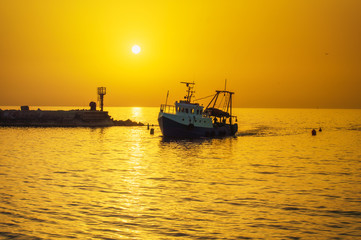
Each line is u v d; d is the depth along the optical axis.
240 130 156.75
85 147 86.31
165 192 41.81
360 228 30.47
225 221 31.89
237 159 71.06
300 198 39.84
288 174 54.97
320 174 55.31
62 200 37.44
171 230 29.64
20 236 27.91
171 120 96.12
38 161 63.56
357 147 97.69
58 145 89.12
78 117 158.75
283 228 30.36
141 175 52.12
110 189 42.75
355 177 52.84
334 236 28.73
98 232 28.94
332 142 111.56
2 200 37.09
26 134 116.06
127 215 33.09
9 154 72.31
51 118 153.75
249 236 28.62
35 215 32.62
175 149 85.19
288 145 100.62
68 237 27.88
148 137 114.06
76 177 49.50
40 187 43.06
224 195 40.78
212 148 88.44
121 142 98.62
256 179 50.50
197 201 38.12
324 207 36.38
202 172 55.62
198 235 28.70
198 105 103.19
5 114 150.62
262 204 37.25
